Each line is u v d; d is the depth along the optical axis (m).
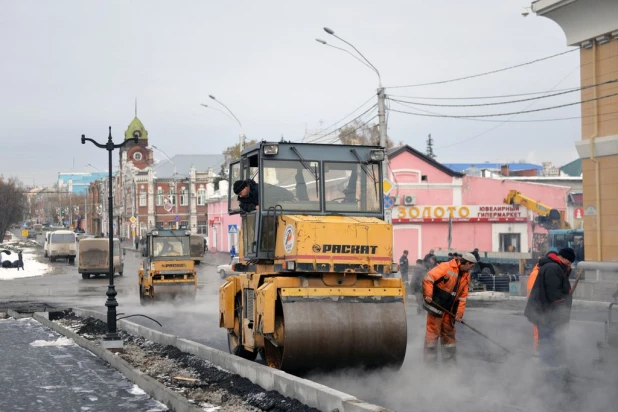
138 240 83.88
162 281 26.72
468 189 49.97
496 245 49.25
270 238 11.10
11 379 12.14
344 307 10.34
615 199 26.22
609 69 26.11
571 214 52.19
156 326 20.09
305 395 8.82
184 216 98.00
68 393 10.91
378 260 10.51
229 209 13.41
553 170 75.75
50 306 29.25
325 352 10.15
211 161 103.94
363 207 11.50
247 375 10.73
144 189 97.94
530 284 12.64
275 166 11.34
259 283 11.09
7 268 60.44
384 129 28.02
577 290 24.03
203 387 10.70
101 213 127.88
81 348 16.11
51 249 69.19
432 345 11.05
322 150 11.52
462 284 11.11
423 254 48.94
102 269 49.62
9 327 20.95
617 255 26.11
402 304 10.60
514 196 47.06
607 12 25.34
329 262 10.34
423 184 49.28
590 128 27.09
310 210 11.29
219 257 69.31
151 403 10.16
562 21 27.22
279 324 10.59
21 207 109.31
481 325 17.86
